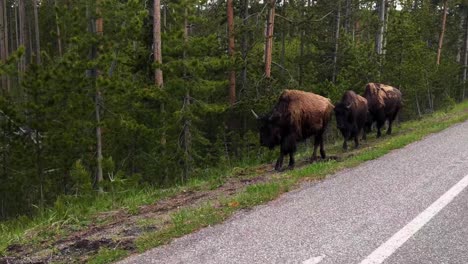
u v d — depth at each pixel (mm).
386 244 4254
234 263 4004
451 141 10109
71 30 11750
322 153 10367
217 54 16781
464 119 14594
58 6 11891
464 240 4312
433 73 25203
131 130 13070
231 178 8820
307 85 19344
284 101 9359
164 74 14742
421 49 23391
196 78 14508
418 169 7371
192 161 14523
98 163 12383
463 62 34938
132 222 5859
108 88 11930
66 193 13727
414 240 4340
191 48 14188
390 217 5000
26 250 5113
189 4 14281
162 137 13969
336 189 6383
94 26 12328
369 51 22609
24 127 13273
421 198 5668
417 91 24172
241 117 16750
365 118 12102
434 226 4688
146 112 14281
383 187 6312
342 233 4586
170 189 8438
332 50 23812
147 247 4602
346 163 8398
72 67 11539
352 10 27594
